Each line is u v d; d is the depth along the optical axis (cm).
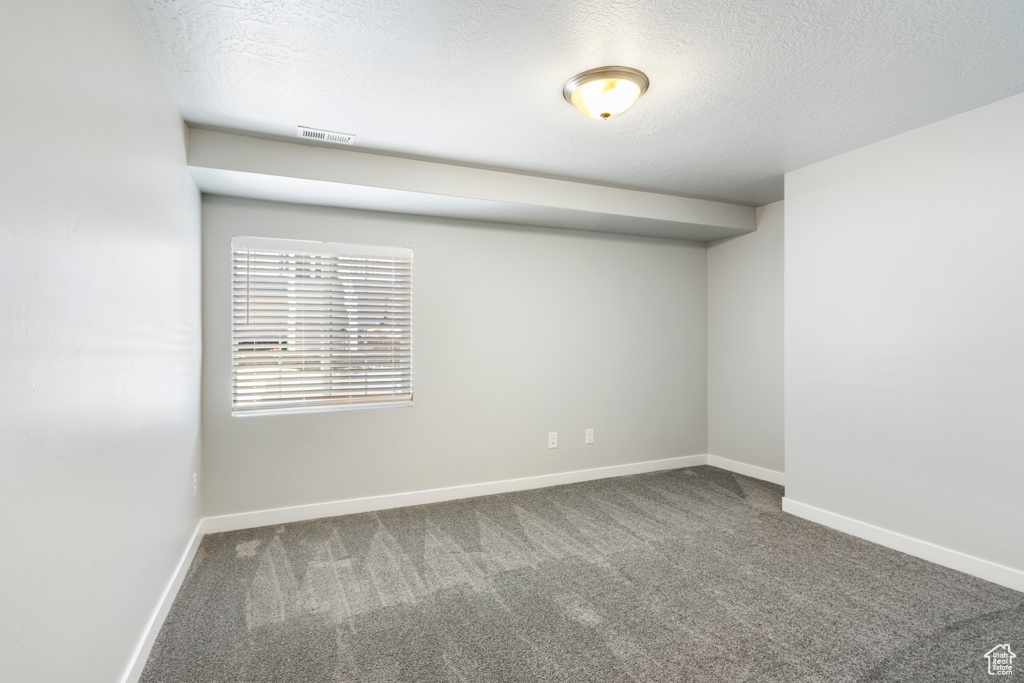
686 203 404
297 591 241
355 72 213
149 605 190
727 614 220
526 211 364
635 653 192
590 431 435
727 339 467
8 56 93
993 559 246
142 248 179
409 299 370
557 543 297
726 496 385
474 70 213
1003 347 244
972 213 255
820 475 326
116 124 153
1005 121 243
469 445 388
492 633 206
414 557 278
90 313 132
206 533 312
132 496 167
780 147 302
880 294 294
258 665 186
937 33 188
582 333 431
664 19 180
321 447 342
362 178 300
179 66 205
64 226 117
